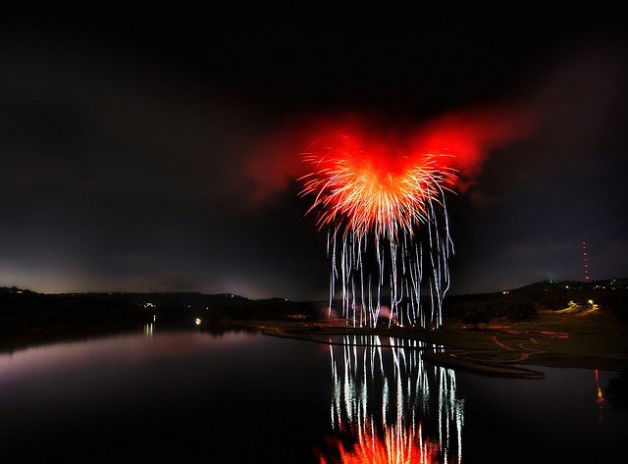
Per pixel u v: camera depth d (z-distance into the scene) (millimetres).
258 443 23234
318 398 32812
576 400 30047
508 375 38219
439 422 26125
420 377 39688
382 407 29844
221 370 45656
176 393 34906
